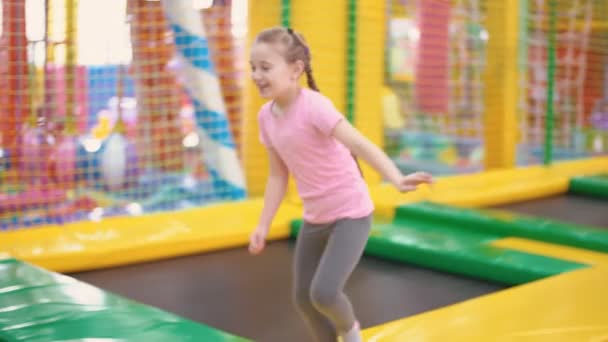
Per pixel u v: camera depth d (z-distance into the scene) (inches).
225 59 317.4
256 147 294.0
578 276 174.7
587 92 480.1
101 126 315.3
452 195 294.5
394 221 260.1
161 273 208.5
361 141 118.6
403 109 495.5
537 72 423.8
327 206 125.5
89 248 211.2
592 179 340.8
